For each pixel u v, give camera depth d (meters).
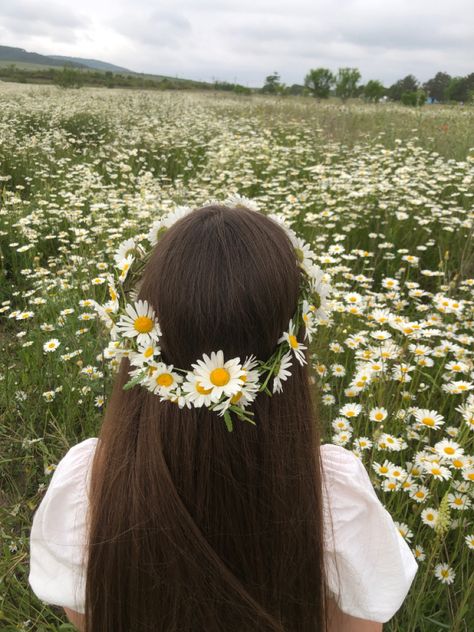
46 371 2.95
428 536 1.95
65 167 7.06
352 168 6.62
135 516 0.87
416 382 2.64
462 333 3.27
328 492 1.00
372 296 3.49
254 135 8.83
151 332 0.84
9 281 4.36
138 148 8.40
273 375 0.88
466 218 4.95
